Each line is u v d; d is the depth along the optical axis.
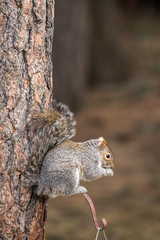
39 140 5.59
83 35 22.00
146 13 42.44
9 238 5.54
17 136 5.47
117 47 25.86
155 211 12.51
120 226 11.80
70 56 21.42
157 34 35.94
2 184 5.43
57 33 21.16
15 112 5.46
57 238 11.20
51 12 5.74
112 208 12.92
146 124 20.00
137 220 12.09
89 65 25.16
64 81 21.36
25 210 5.59
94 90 24.98
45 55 5.71
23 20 5.43
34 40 5.54
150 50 31.48
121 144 18.39
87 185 14.58
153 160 16.55
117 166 16.08
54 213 12.61
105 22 25.34
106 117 21.23
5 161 5.43
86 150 6.37
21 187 5.53
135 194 13.76
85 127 20.27
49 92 5.82
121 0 42.56
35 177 5.57
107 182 14.76
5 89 5.40
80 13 21.66
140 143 18.33
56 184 5.61
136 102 22.80
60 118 5.73
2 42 5.37
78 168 6.10
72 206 13.11
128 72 26.23
